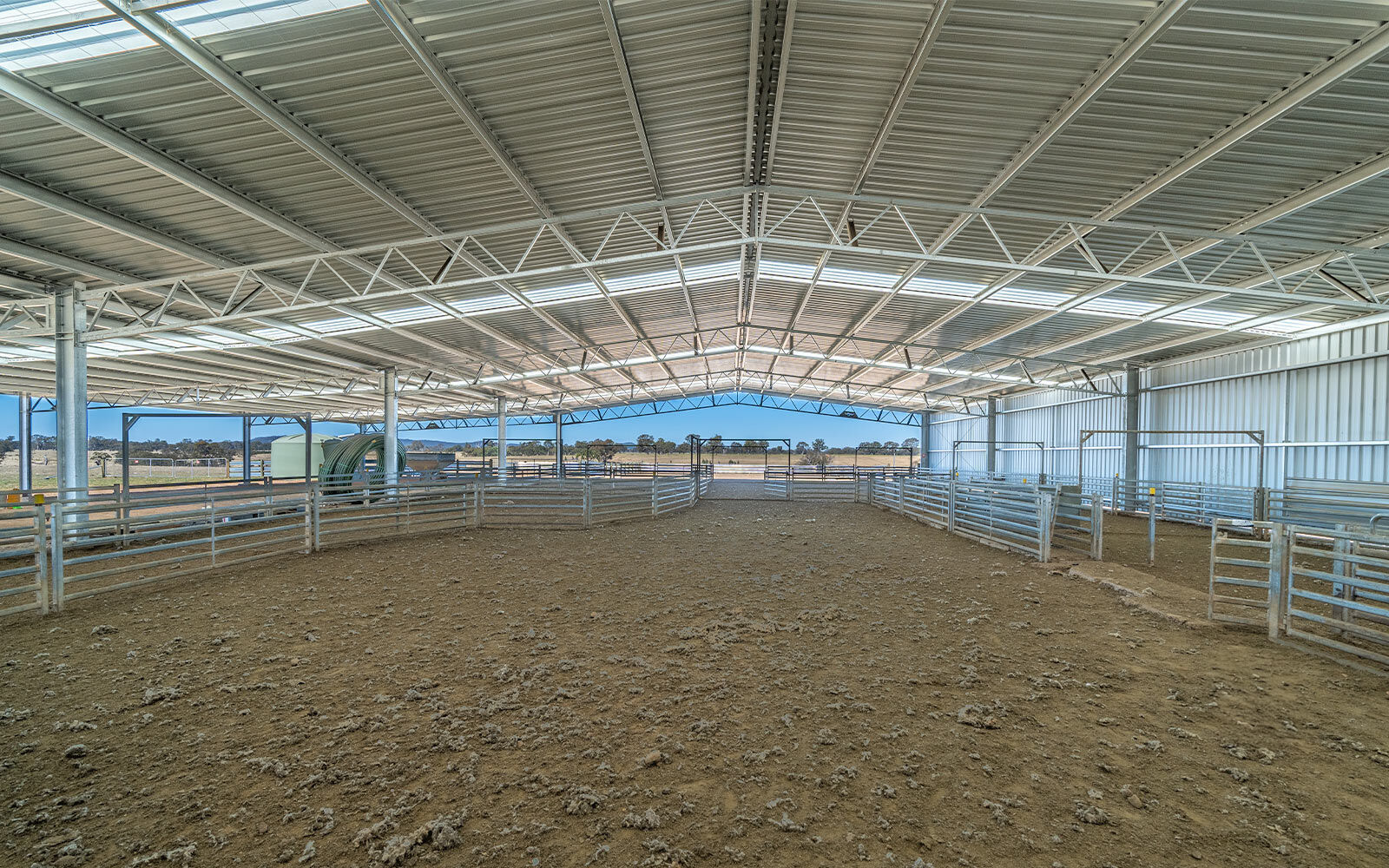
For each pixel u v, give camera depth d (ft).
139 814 9.41
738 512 55.62
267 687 14.33
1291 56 18.54
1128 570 27.14
